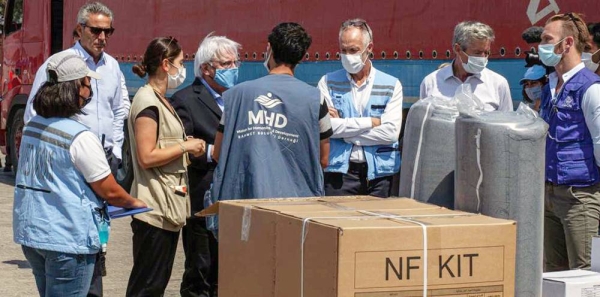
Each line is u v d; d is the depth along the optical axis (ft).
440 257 11.38
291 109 17.35
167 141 19.33
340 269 10.96
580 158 19.21
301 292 11.71
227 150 17.52
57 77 16.15
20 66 56.18
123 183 47.03
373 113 21.74
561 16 19.45
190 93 21.13
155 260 19.54
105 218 16.43
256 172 17.12
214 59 20.99
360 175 21.80
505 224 11.69
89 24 25.53
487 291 11.66
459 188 13.09
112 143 26.22
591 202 19.31
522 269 12.77
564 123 19.36
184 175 19.69
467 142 12.85
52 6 53.01
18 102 55.88
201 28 43.50
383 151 21.93
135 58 49.93
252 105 17.38
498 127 12.59
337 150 21.74
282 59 17.89
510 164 12.61
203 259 21.26
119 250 33.83
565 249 20.48
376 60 32.76
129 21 50.60
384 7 32.32
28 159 16.24
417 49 30.96
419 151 14.16
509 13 27.58
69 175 15.94
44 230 15.90
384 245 11.12
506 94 22.15
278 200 13.87
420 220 11.72
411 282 11.25
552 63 19.47
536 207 12.84
